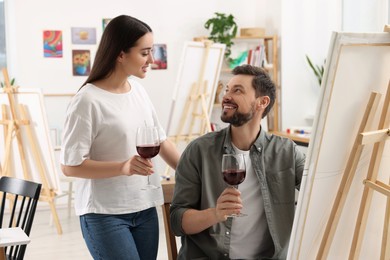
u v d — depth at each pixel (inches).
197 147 93.6
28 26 266.8
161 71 283.0
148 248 112.7
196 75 225.8
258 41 286.8
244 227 91.4
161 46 282.0
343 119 68.3
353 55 65.5
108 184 107.3
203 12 285.4
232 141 94.0
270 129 282.0
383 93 70.4
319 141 67.5
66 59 271.6
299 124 278.7
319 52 274.8
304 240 74.0
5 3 269.0
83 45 273.0
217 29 273.7
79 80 273.6
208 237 91.3
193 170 93.0
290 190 92.8
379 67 68.3
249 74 91.4
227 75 287.7
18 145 211.8
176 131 230.7
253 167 92.0
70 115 105.5
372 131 70.1
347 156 71.4
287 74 276.4
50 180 216.7
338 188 73.0
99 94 107.3
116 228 106.7
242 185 92.1
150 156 100.3
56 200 271.6
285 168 93.1
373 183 72.2
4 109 209.3
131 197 108.8
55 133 266.5
